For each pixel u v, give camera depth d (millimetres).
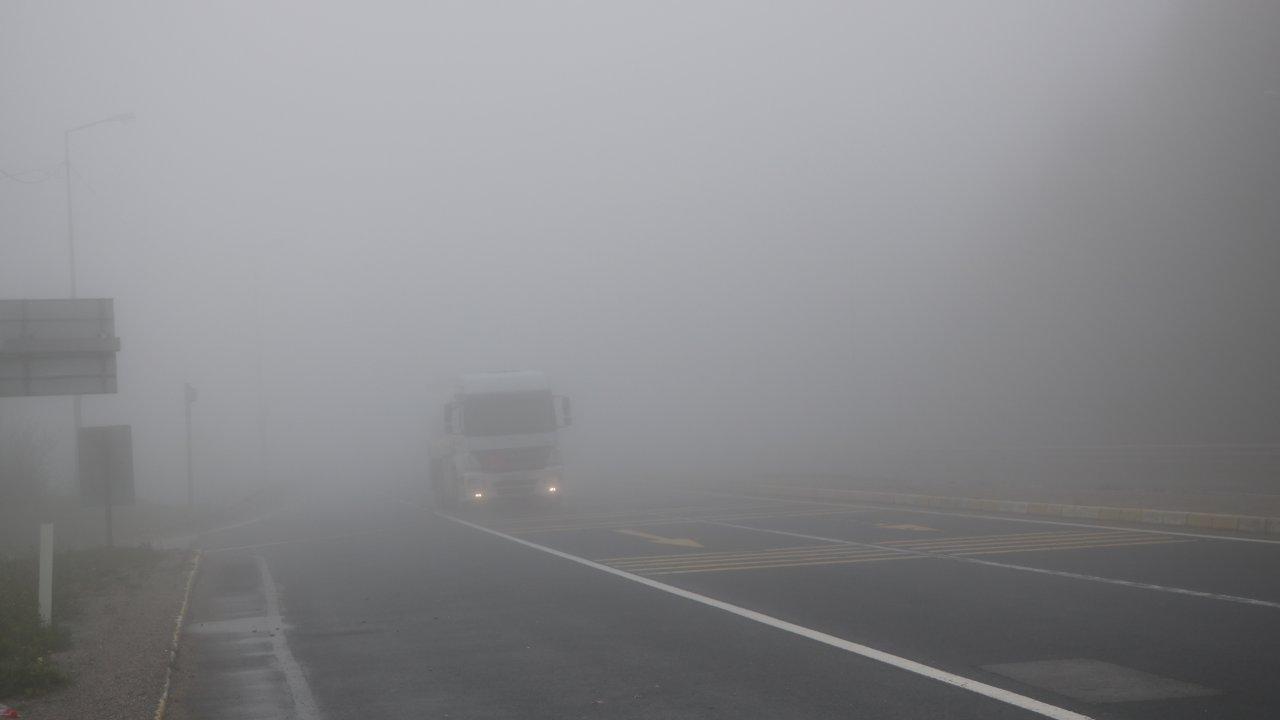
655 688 7801
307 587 14641
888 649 8797
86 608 12195
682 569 14531
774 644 9180
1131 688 7285
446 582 14391
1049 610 10297
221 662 9445
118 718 6973
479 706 7484
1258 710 6688
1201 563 13266
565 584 13578
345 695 7992
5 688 7625
